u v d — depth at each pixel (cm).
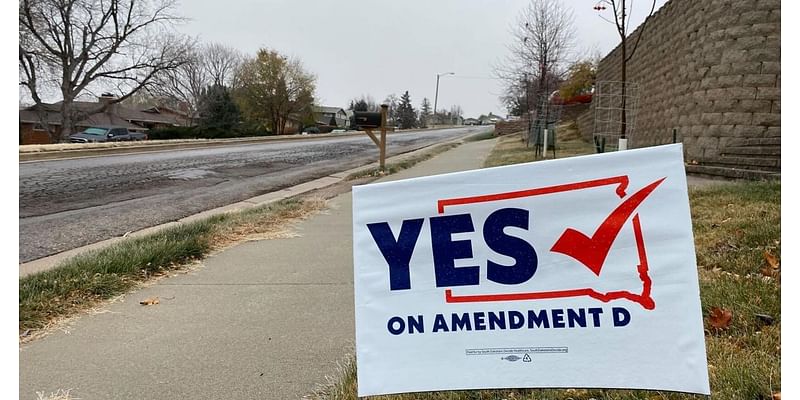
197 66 5625
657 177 184
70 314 360
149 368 288
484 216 198
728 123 964
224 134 3962
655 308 184
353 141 3322
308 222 670
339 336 324
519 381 195
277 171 1417
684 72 1101
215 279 439
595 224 188
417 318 204
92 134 3362
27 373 283
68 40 3544
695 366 180
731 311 300
